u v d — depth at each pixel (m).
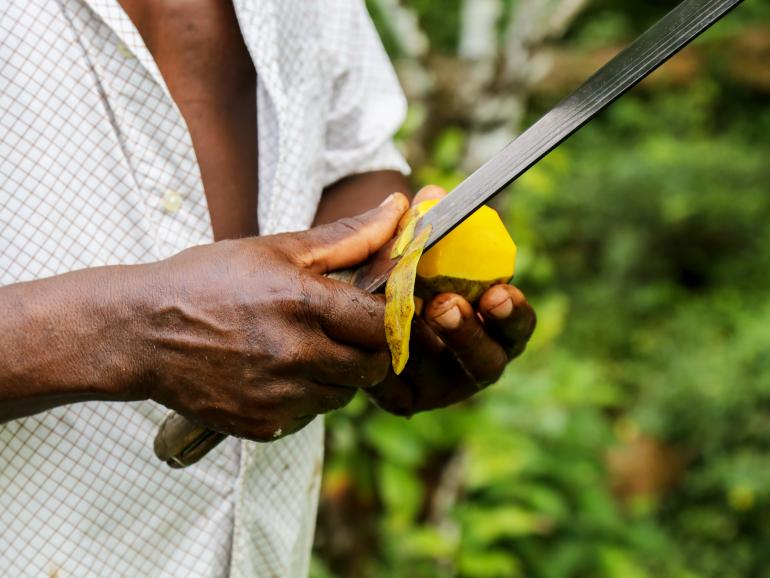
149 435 1.13
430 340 1.24
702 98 6.80
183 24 1.19
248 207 1.23
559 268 6.05
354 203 1.37
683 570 4.08
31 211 1.08
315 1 1.30
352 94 1.38
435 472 3.01
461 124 3.32
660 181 6.05
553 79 6.36
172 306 0.94
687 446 4.89
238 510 1.16
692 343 5.50
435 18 4.76
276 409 0.96
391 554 2.79
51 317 0.93
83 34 1.08
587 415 3.33
